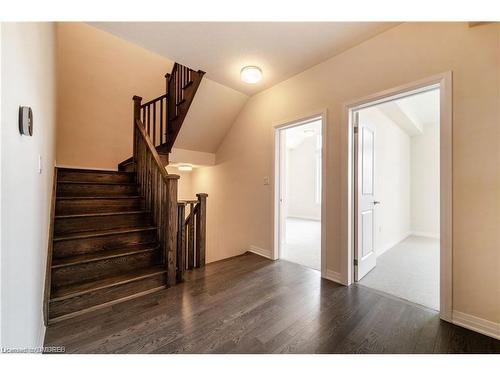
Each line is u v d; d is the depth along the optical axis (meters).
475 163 1.64
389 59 2.11
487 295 1.59
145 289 2.23
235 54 2.55
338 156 2.51
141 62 4.67
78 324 1.69
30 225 1.17
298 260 3.31
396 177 4.61
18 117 0.97
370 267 2.89
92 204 2.73
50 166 2.24
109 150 4.35
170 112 3.76
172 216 2.39
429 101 4.08
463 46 1.70
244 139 3.80
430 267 3.04
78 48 4.05
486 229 1.59
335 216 2.53
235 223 3.98
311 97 2.78
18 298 0.97
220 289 2.30
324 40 2.28
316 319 1.78
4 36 0.79
